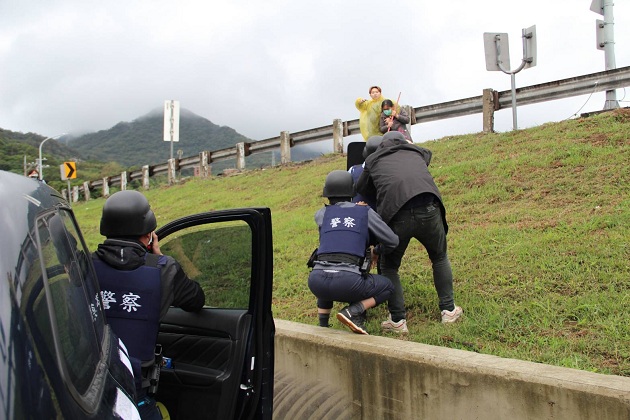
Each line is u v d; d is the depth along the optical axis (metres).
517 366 3.20
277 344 4.40
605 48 10.61
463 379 3.30
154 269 2.86
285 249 7.80
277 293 6.35
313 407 4.12
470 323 4.50
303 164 14.81
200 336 3.39
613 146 7.77
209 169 18.22
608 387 2.80
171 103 20.27
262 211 3.25
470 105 11.62
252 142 16.88
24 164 17.11
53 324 1.51
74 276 1.89
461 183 8.29
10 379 1.27
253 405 3.31
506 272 5.22
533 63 10.34
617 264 4.82
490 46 10.73
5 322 1.34
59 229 1.89
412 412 3.55
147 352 2.78
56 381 1.40
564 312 4.33
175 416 3.34
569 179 7.17
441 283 4.67
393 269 4.70
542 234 5.81
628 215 5.64
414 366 3.53
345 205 4.55
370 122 9.69
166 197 16.03
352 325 4.18
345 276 4.24
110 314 2.75
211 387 3.24
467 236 6.31
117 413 1.73
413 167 4.66
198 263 3.48
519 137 9.80
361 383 3.82
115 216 2.92
